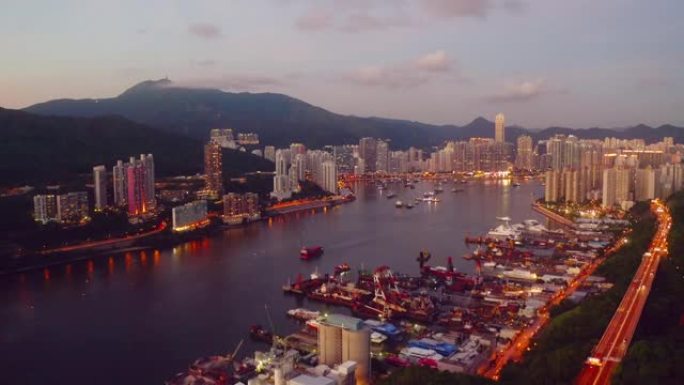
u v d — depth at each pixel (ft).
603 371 554.05
